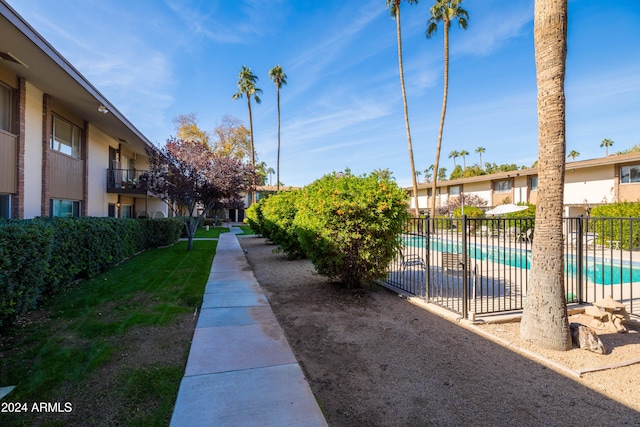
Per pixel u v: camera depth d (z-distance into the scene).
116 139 15.73
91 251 7.31
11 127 8.20
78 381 2.95
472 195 29.34
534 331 3.98
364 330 4.50
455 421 2.51
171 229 15.12
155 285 6.86
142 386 2.89
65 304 5.37
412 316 5.12
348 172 7.52
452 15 20.17
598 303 4.77
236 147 40.41
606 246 12.70
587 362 3.52
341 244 6.04
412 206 38.56
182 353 3.61
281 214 11.13
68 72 8.09
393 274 8.61
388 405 2.73
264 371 3.22
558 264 3.92
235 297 6.10
